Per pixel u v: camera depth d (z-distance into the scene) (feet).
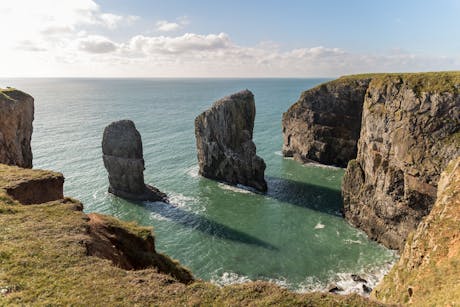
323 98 315.37
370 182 189.57
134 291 49.88
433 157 160.86
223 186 247.09
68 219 69.72
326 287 132.77
